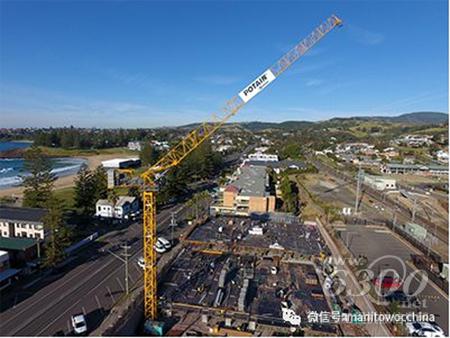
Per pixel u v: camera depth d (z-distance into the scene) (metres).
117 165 136.12
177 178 78.38
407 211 71.50
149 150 136.00
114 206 61.41
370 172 118.25
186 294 35.88
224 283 37.91
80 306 31.94
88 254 44.75
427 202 79.31
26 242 42.28
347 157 153.25
